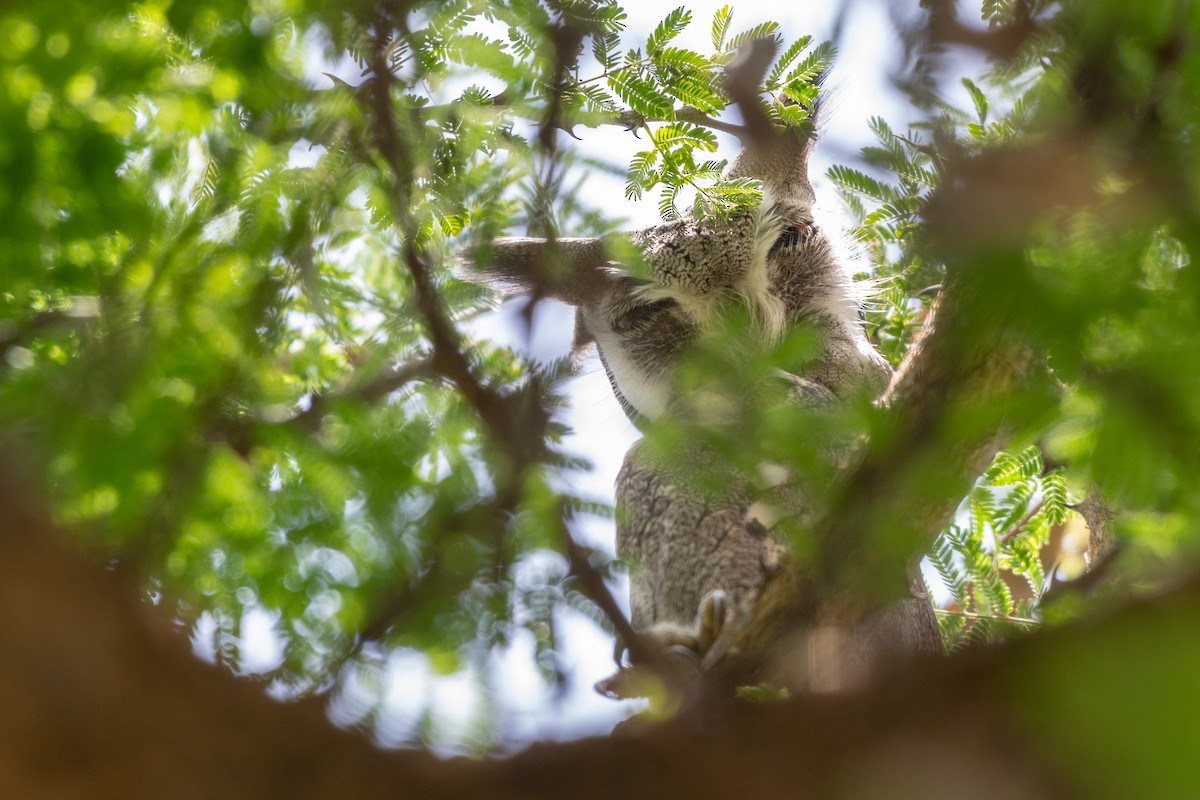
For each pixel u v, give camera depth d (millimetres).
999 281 3598
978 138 3891
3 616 2938
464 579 4234
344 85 5211
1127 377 3947
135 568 3965
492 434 4316
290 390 5984
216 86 5844
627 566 4379
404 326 5293
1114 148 3666
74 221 5672
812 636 5480
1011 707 2959
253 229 5375
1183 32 3719
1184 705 2834
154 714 3014
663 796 3205
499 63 5336
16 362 5250
